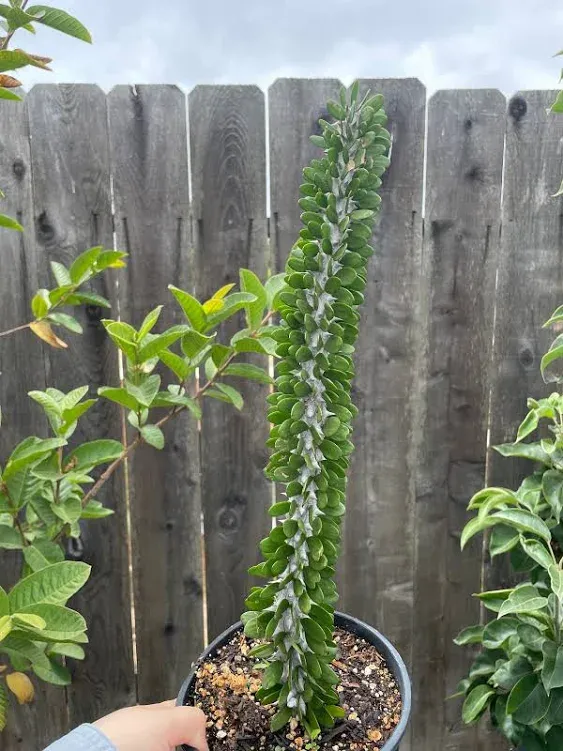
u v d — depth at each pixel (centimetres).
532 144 150
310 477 76
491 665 147
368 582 172
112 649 170
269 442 82
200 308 110
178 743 77
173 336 106
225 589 168
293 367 78
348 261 77
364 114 78
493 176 151
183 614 170
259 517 165
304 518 77
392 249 153
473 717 137
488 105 148
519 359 160
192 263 150
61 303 129
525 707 121
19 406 154
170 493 162
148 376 115
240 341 115
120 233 148
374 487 166
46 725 172
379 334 157
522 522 124
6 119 142
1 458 155
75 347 153
